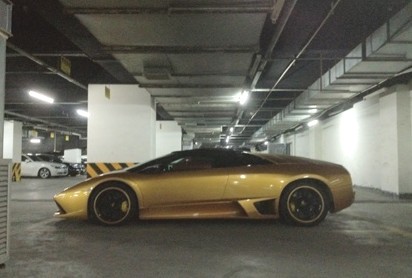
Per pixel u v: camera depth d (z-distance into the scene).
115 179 6.59
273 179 6.57
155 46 7.50
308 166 6.72
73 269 4.11
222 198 6.56
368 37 8.37
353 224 6.82
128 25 6.39
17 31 8.78
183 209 6.58
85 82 12.12
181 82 10.45
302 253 4.77
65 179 22.11
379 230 6.26
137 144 11.49
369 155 14.12
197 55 7.96
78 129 30.47
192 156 6.89
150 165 6.91
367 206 9.55
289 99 16.58
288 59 9.91
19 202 10.20
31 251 4.88
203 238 5.62
